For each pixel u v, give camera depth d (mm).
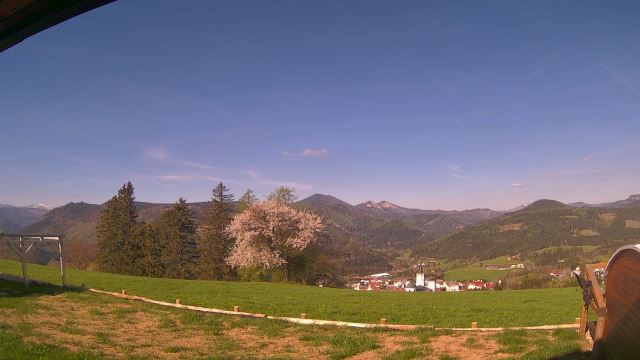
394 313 22000
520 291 37656
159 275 81500
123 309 20328
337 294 33156
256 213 57125
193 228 85062
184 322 18297
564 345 11578
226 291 33031
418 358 12531
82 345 13852
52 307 19984
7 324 16047
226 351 14086
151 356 13164
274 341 15547
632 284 8461
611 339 9680
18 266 47625
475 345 13281
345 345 14383
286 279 57531
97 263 83062
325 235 59875
